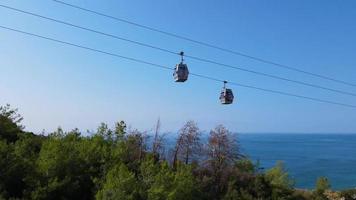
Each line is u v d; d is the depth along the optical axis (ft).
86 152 158.81
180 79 112.47
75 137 177.99
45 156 148.56
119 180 138.00
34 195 133.49
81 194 145.89
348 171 590.96
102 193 135.03
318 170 603.67
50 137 176.55
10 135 183.83
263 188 189.67
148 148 185.98
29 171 140.77
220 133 190.49
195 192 156.46
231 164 190.19
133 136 185.37
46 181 141.28
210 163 184.96
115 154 163.43
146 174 152.05
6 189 135.54
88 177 150.20
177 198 144.66
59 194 140.05
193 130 202.08
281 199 187.52
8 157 139.44
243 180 188.65
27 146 162.30
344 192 242.99
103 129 187.01
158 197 138.72
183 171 155.33
